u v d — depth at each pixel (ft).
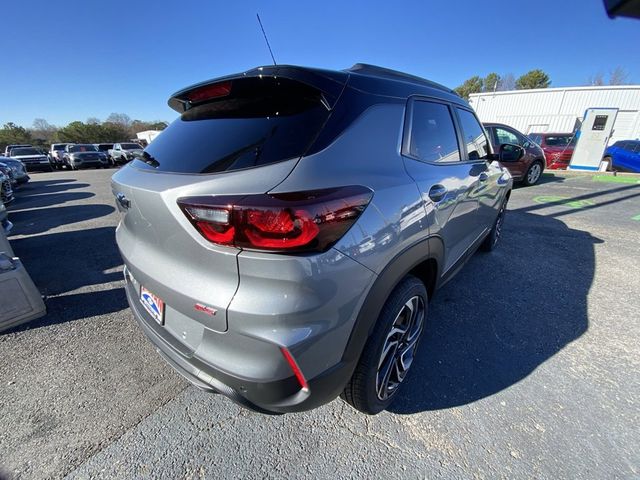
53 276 10.87
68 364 6.72
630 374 6.46
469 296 9.43
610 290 9.82
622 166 36.86
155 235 4.32
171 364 4.57
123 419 5.45
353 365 4.36
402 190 4.74
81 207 22.86
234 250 3.54
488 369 6.59
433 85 7.17
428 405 5.75
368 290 4.20
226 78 4.79
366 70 5.57
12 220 19.13
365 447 5.00
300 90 4.47
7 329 7.84
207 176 3.81
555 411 5.60
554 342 7.45
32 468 4.66
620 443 5.01
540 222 17.17
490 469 4.65
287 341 3.54
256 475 4.61
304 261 3.49
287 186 3.54
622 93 55.31
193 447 4.99
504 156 9.97
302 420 5.47
